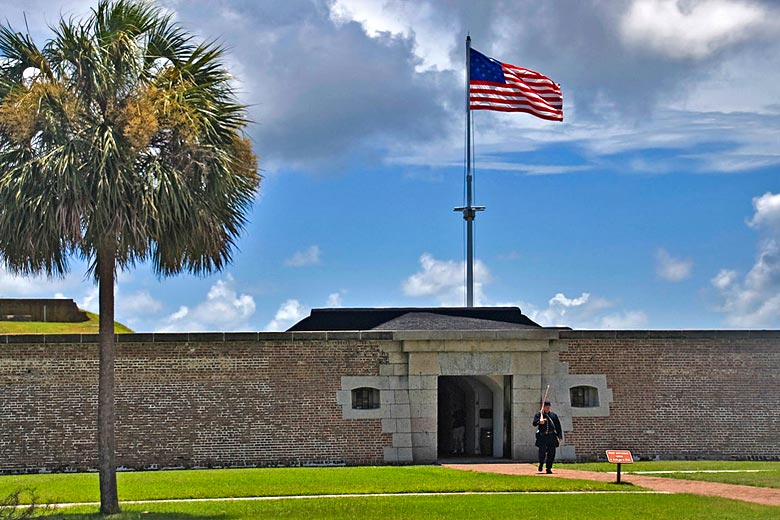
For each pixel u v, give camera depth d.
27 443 28.16
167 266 20.67
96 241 19.23
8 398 28.25
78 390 28.45
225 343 29.06
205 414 28.77
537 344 30.06
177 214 19.09
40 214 18.62
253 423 28.92
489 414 33.38
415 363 29.66
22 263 19.69
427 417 29.61
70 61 19.31
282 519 18.95
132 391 28.61
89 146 18.78
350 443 29.22
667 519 18.59
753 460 30.22
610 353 30.36
